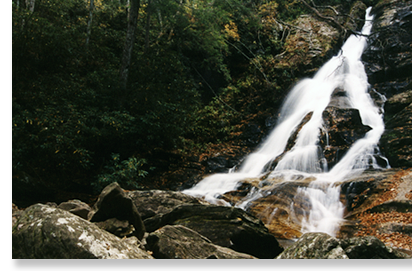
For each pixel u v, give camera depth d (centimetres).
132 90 1107
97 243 356
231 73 1905
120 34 1507
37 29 815
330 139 1283
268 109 1675
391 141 1141
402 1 1912
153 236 434
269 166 1297
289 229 781
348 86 1592
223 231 515
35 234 350
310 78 1730
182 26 1566
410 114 1220
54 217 364
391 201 796
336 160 1198
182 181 1206
